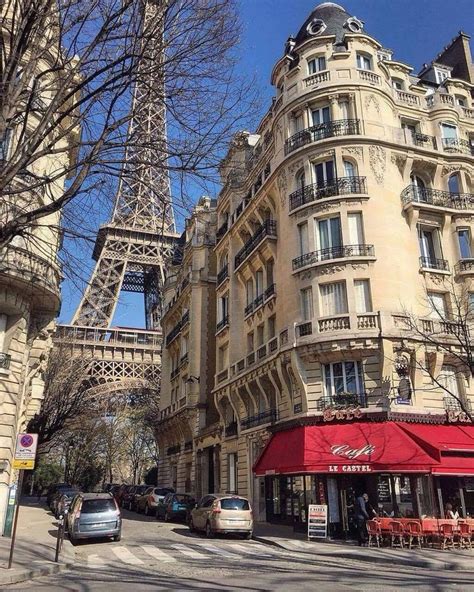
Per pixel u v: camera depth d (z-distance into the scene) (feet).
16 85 31.55
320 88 89.97
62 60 32.96
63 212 34.68
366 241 81.10
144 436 250.57
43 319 77.71
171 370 173.06
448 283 84.64
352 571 42.29
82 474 228.84
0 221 37.96
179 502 96.73
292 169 90.22
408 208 85.15
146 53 32.04
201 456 126.82
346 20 100.42
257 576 38.99
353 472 64.39
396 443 66.03
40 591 33.17
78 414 152.35
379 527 59.16
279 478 86.58
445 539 56.59
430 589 32.76
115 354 214.69
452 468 64.59
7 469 66.54
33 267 68.44
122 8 31.24
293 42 103.91
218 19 32.32
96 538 66.28
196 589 32.81
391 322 75.82
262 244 95.76
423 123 95.40
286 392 82.79
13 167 29.60
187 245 160.04
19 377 70.44
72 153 59.11
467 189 91.91
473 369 70.03
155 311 253.03
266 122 108.47
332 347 75.51
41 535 67.26
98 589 33.60
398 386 73.10
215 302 142.20
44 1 31.35
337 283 80.48
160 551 56.13
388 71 97.30
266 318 96.02
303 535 71.20
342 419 72.23
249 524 70.03
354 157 85.66
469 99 103.55
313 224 84.28
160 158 32.86
